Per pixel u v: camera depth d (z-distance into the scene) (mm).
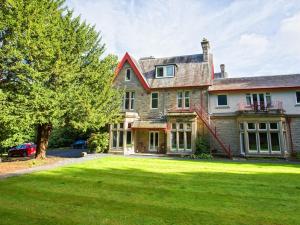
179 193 8352
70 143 39312
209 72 27062
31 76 14227
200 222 5699
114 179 10781
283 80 25016
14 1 13555
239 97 25125
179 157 22484
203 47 29000
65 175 11648
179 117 24547
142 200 7473
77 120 18250
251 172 13109
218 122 25203
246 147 22625
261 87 24172
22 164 15492
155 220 5809
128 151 25344
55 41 15578
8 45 13305
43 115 15070
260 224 5617
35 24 13898
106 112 22516
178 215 6160
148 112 27391
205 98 25781
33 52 14258
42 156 18703
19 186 9219
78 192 8414
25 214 6199
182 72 28406
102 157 21016
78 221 5738
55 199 7547
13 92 14719
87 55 20312
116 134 25875
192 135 23656
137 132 27359
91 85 20000
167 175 11906
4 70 14469
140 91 28078
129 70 29172
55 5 17047
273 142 22328
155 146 26609
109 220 5797
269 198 7785
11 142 16969
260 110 22953
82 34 19016
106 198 7688
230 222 5707
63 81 16828
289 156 22422
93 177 11211
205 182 10258
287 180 10789
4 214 6188
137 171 13070
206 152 22969
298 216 6141
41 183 9797
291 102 23531
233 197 7883
